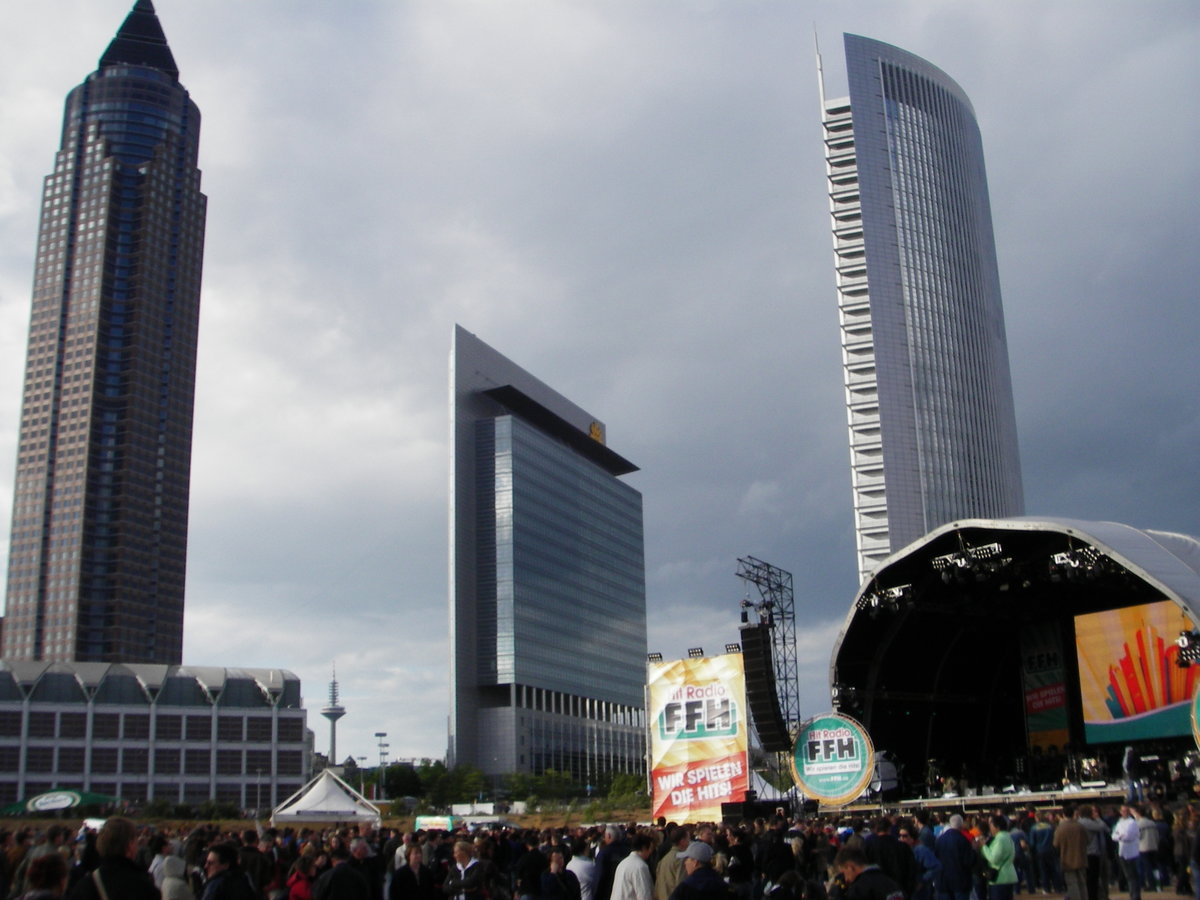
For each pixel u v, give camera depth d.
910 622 57.53
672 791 50.62
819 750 49.06
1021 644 61.81
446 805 191.12
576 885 19.58
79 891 11.39
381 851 29.52
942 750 63.50
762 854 26.20
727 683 51.00
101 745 193.75
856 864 13.59
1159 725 51.69
